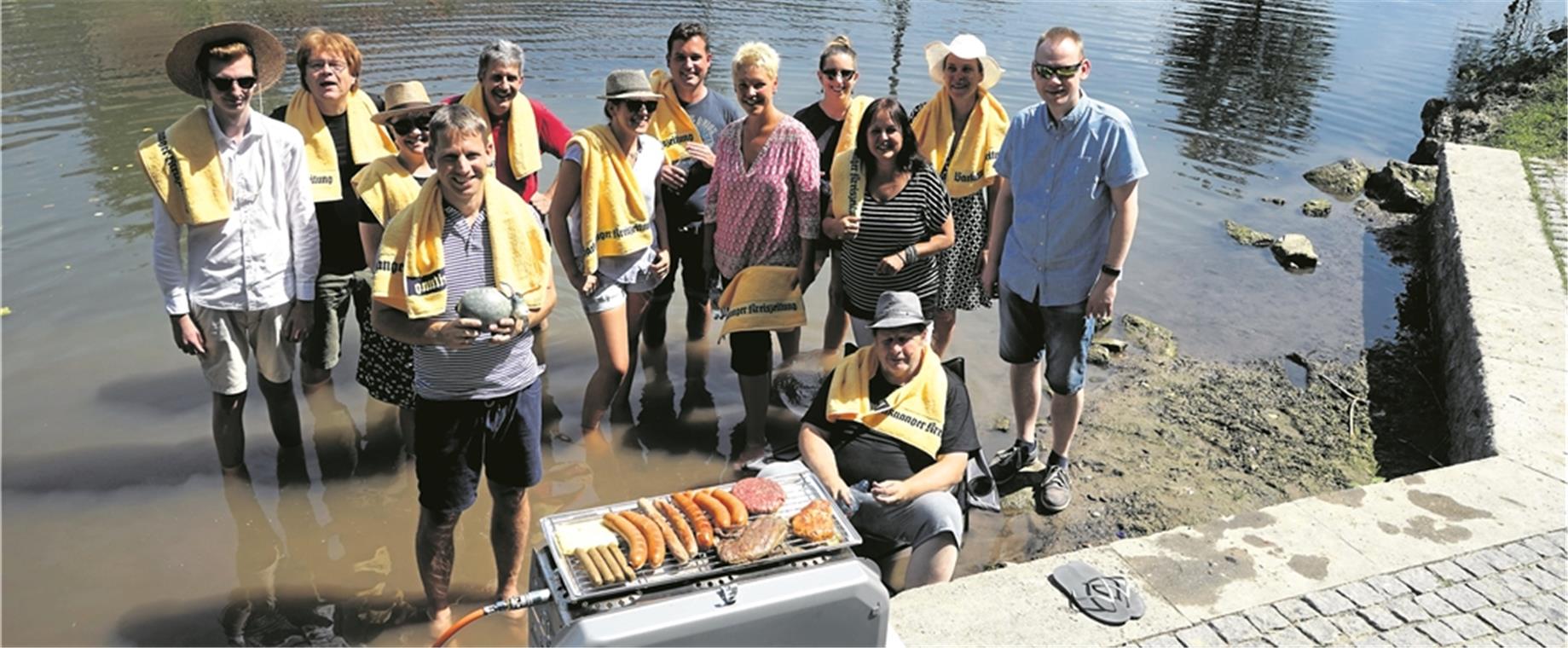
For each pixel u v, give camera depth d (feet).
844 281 19.95
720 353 23.52
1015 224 17.99
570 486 18.74
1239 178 36.11
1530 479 16.74
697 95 21.91
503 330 13.07
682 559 10.29
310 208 17.56
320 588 16.10
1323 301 27.27
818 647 10.09
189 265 16.96
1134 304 26.35
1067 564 14.56
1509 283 24.03
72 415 19.93
